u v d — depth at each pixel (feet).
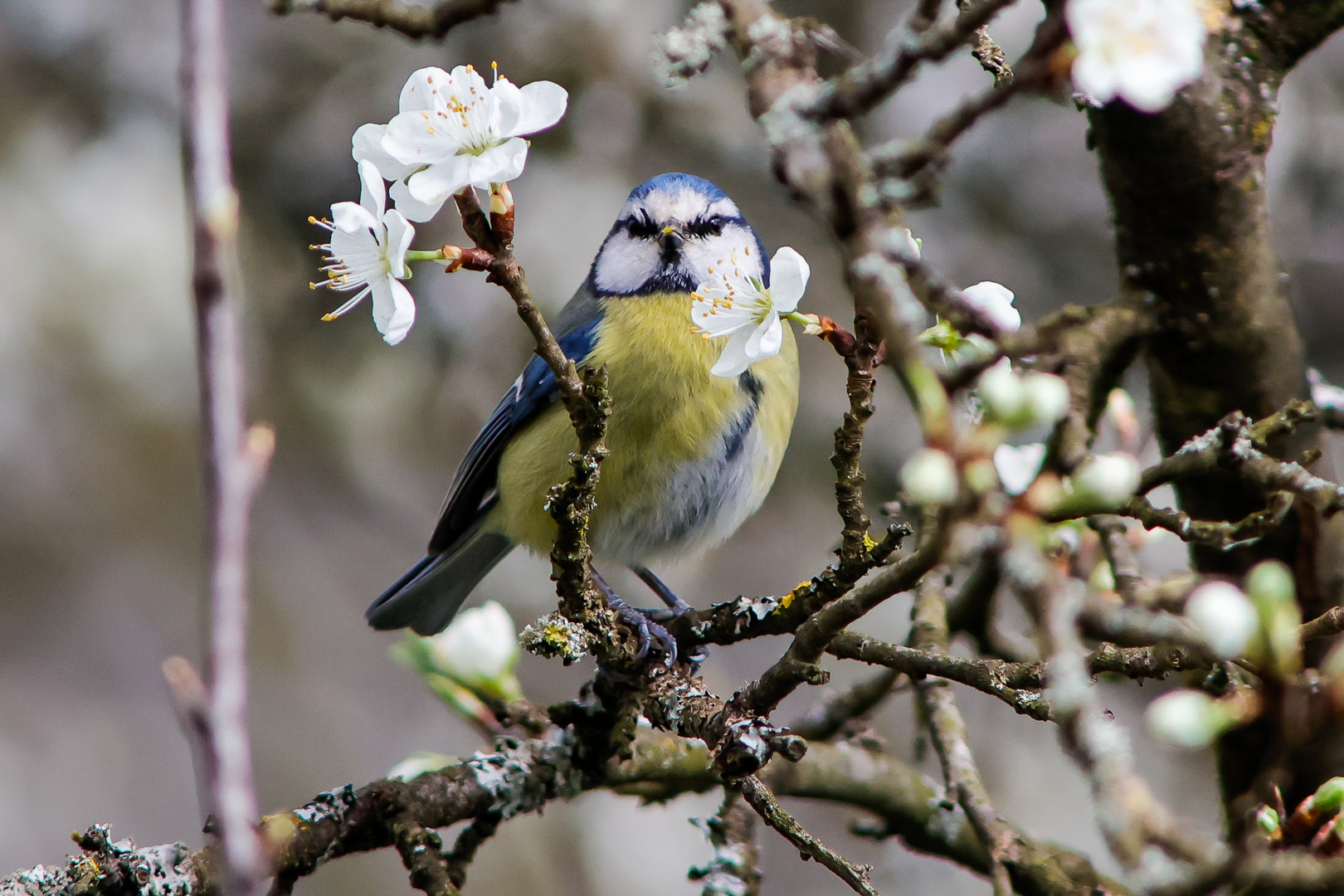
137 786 37.24
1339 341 36.81
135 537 40.83
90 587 39.75
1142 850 8.52
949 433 9.34
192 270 7.70
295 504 41.63
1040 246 38.73
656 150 37.68
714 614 18.11
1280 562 18.81
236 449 7.66
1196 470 12.86
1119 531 19.11
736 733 14.89
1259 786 9.58
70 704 37.73
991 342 11.77
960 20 9.30
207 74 7.95
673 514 26.04
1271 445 18.90
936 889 30.22
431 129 13.01
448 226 37.35
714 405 25.32
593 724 19.20
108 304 40.57
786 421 26.43
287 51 38.99
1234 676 13.94
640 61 37.35
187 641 40.06
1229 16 18.51
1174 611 12.71
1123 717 32.60
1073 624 9.07
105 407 40.96
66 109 40.40
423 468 40.88
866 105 9.66
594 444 14.55
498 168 12.69
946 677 14.56
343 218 13.33
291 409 40.32
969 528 9.38
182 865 16.22
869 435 37.63
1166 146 18.21
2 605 38.83
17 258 39.45
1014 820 34.58
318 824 17.46
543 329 13.64
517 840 36.40
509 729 20.25
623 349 25.45
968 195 38.83
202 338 7.67
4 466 39.45
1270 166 36.37
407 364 40.32
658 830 37.04
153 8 40.70
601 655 16.90
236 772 7.47
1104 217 38.37
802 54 10.56
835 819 38.68
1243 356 19.10
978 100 9.64
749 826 19.92
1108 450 22.89
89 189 40.24
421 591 29.84
